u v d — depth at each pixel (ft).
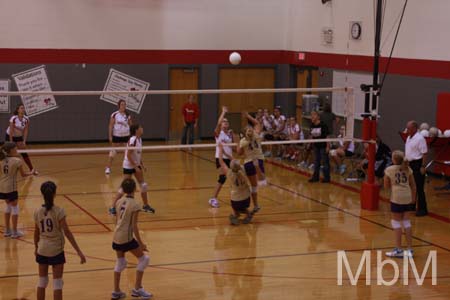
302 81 84.69
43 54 78.74
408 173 38.96
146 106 83.10
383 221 47.32
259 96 87.15
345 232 44.37
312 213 49.55
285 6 86.02
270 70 87.30
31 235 42.24
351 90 51.90
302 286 34.01
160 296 32.30
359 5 70.90
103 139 82.38
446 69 59.11
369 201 50.55
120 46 81.05
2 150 40.88
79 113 81.05
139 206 31.42
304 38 82.07
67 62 79.61
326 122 65.57
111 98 81.87
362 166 58.08
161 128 84.07
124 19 80.79
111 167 66.74
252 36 85.51
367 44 69.67
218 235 43.29
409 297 32.68
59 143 80.84
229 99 86.02
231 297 32.27
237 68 85.81
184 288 33.47
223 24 84.28
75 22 79.30
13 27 77.51
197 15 83.25
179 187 57.93
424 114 62.08
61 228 29.43
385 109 67.67
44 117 79.97
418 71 62.64
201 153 76.95
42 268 29.50
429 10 60.85
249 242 41.83
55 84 79.66
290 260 38.29
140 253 31.76
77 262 37.22
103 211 48.73
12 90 78.38
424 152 48.11
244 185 45.52
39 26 78.18
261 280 34.83
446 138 56.49
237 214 46.01
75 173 63.36
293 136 69.56
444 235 43.91
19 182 58.65
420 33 62.18
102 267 36.45
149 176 62.75
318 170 60.75
